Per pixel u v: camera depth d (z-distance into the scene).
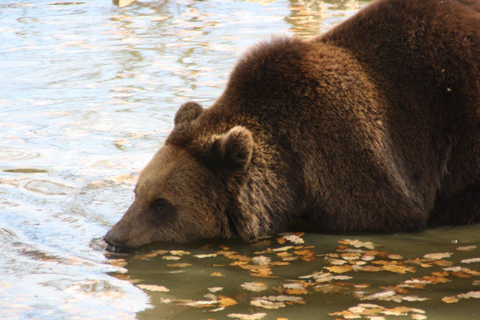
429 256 10.15
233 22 30.08
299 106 11.10
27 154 15.20
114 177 13.85
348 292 8.82
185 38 26.98
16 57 24.28
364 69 11.47
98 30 29.12
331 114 11.06
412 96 11.37
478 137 11.23
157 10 34.28
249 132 10.46
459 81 11.29
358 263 9.95
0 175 13.88
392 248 10.55
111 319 8.06
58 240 10.86
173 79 21.12
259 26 28.75
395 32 11.60
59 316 8.13
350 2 34.38
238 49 24.66
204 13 32.94
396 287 8.94
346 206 11.15
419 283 9.05
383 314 8.10
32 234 11.05
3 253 10.24
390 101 11.35
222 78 21.05
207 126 11.21
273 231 11.27
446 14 11.60
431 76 11.37
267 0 35.78
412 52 11.46
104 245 10.75
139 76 21.58
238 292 8.93
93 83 20.94
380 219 11.20
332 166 11.05
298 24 28.75
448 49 11.38
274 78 11.27
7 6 36.00
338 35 11.91
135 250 10.64
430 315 8.05
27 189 13.13
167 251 10.60
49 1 37.50
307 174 11.12
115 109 18.42
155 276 9.55
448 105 11.33
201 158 10.90
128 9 34.84
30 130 16.86
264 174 10.89
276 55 11.40
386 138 11.20
